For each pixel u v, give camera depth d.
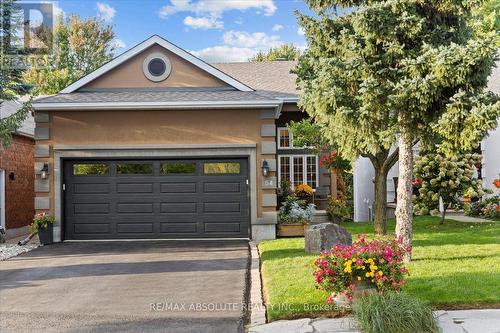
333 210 15.76
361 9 8.31
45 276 9.32
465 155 14.07
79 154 13.78
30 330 6.18
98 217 13.90
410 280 7.47
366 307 5.66
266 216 13.70
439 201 14.73
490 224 14.09
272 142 13.86
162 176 13.95
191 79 15.25
